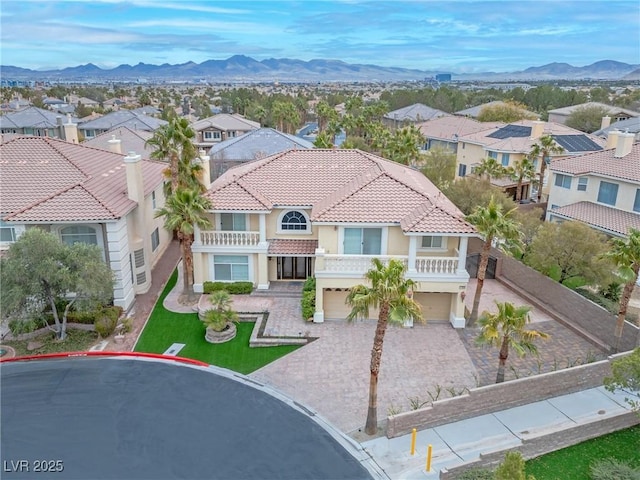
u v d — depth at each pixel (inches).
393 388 927.0
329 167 1400.1
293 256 1288.1
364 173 1353.3
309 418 741.3
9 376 794.8
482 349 1059.3
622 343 1015.0
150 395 753.0
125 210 1176.8
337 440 717.3
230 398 765.3
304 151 1464.1
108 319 1095.6
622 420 834.8
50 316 1105.4
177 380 802.2
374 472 705.0
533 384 874.1
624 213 1520.7
